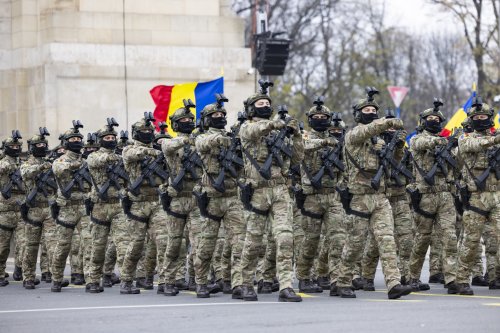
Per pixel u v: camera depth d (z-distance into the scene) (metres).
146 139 37.00
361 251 32.62
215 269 36.53
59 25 59.28
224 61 61.12
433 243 39.69
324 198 35.34
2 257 42.97
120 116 59.72
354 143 32.19
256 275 37.44
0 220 43.09
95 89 59.47
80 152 40.75
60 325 26.69
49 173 41.16
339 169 35.31
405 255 36.50
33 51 60.59
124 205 36.47
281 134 31.64
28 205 40.75
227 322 26.31
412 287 33.03
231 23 61.34
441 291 35.91
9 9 61.28
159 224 36.31
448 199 35.72
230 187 33.34
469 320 25.70
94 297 35.19
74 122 39.97
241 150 33.16
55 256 38.88
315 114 36.31
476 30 96.31
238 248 33.00
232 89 61.16
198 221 35.28
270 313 27.89
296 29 104.50
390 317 26.53
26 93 60.78
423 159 35.97
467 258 33.94
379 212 32.12
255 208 31.73
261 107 31.88
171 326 25.92
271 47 60.97
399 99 76.69
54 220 41.06
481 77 96.12
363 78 107.62
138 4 60.28
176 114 35.75
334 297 33.25
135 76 59.94
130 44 60.06
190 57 60.66
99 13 59.72
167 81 60.34
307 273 36.12
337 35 110.50
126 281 36.84
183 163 35.19
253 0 108.38
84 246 39.94
